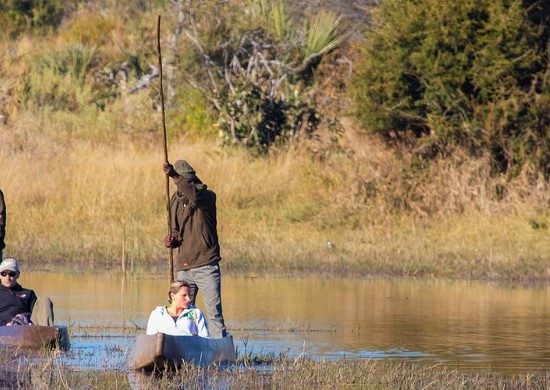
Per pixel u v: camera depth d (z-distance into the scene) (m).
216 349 38.97
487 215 79.94
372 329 49.22
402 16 87.50
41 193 85.56
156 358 37.16
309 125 96.31
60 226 81.56
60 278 66.00
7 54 123.19
